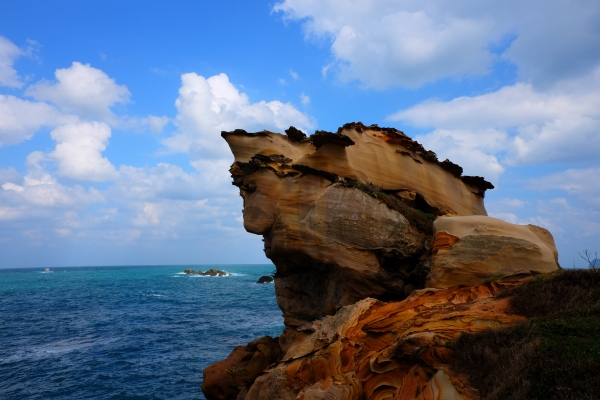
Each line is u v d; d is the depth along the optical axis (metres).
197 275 182.38
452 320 12.40
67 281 135.38
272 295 81.69
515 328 10.25
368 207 19.88
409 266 20.38
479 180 29.33
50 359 31.20
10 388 24.81
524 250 16.14
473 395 8.72
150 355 32.50
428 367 10.34
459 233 17.48
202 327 44.62
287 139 25.19
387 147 25.39
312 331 16.08
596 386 7.46
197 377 27.02
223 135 24.31
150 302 69.44
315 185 21.17
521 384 8.05
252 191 22.38
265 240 23.72
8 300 73.25
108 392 24.16
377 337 13.34
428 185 26.09
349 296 19.86
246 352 22.75
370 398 11.43
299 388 13.66
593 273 12.52
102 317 52.06
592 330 9.51
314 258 20.16
